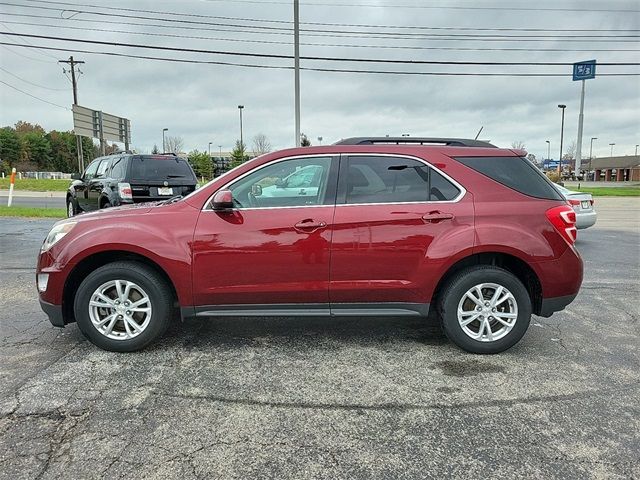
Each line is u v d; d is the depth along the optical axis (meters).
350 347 4.36
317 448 2.79
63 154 99.62
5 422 3.02
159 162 10.02
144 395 3.40
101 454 2.70
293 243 4.00
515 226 4.05
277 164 4.14
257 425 3.03
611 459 2.69
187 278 4.02
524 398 3.40
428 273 4.04
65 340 4.45
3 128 91.75
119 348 4.13
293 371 3.83
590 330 4.88
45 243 4.24
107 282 4.08
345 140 4.25
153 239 4.00
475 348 4.16
